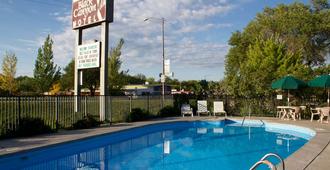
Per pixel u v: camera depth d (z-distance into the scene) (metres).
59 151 10.76
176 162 10.15
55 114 13.83
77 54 18.59
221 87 28.67
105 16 16.80
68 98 14.73
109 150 12.05
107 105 17.05
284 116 20.34
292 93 23.00
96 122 15.75
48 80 41.31
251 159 10.53
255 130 17.91
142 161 10.30
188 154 11.45
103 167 9.42
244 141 14.28
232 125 20.20
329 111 17.55
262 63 27.72
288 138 14.99
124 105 20.58
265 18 39.62
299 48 36.00
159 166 9.62
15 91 40.34
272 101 23.09
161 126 18.22
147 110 20.64
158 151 12.01
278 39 35.66
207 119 20.42
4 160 8.85
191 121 19.81
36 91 41.97
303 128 15.91
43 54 41.25
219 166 9.61
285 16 37.41
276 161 10.04
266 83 23.55
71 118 14.73
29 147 9.79
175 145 13.35
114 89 39.84
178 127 19.33
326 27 35.84
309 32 36.31
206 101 24.08
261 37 36.22
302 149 9.85
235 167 9.47
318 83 17.81
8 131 11.62
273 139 14.73
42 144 10.32
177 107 24.20
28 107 12.91
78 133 12.98
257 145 13.20
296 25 36.03
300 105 21.48
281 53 28.91
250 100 23.81
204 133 16.89
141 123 17.39
